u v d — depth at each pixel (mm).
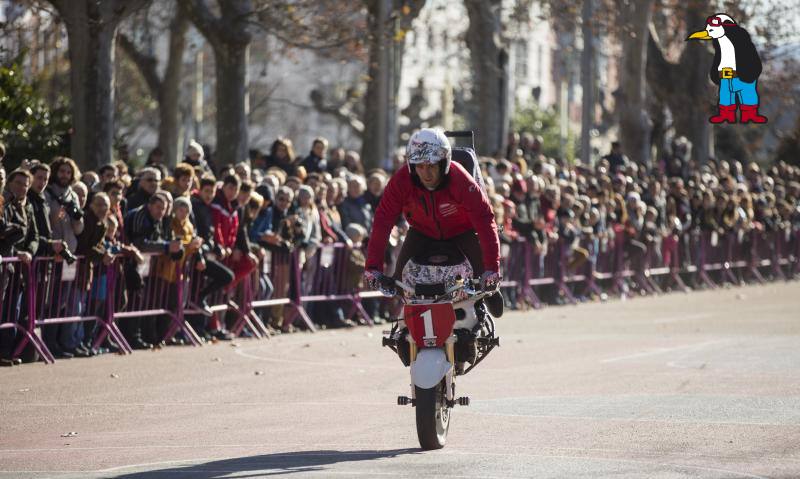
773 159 121625
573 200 62281
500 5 85062
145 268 39688
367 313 50125
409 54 121062
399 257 22828
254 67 144750
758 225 82688
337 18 61031
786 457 21312
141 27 93875
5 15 74562
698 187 77250
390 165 65938
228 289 43094
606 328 49438
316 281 47500
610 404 28141
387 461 21297
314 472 20266
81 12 51781
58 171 36844
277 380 33125
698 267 76812
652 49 104188
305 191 46438
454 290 21906
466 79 125938
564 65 150500
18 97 57156
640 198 71562
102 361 36688
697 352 40062
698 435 23703
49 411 27703
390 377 33844
